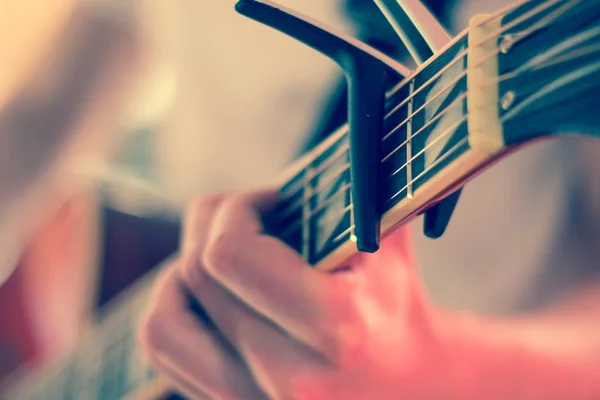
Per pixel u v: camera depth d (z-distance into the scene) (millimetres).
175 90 1272
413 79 560
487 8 803
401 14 574
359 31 757
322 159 621
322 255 608
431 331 671
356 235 561
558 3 505
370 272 652
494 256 915
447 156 536
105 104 767
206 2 1194
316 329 610
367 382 627
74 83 746
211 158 1271
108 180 1134
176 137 1328
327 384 624
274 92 1104
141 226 1117
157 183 1212
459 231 938
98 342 952
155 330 668
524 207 904
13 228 809
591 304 820
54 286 1130
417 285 671
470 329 733
